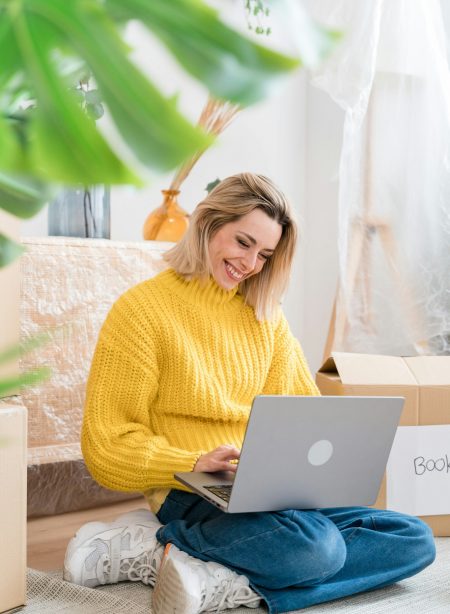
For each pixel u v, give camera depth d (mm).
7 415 1282
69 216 2094
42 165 145
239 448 1528
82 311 1986
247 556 1355
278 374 1654
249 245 1502
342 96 2348
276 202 1516
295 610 1371
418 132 2357
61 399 1952
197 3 154
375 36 2301
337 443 1341
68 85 156
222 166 2758
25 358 1872
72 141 146
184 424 1524
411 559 1488
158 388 1524
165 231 2301
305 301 2963
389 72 2373
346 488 1411
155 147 146
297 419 1269
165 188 2645
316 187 2920
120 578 1482
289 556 1343
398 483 1813
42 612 1336
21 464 1315
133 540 1478
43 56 150
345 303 2418
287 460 1300
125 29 163
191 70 154
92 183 146
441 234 2352
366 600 1438
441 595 1472
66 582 1433
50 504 2016
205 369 1521
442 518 1846
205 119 2266
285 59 153
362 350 2424
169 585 1321
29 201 194
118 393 1475
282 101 2869
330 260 2869
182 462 1413
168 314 1519
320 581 1391
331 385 1825
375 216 2393
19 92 157
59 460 1958
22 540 1329
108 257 2039
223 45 154
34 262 1896
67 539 1849
